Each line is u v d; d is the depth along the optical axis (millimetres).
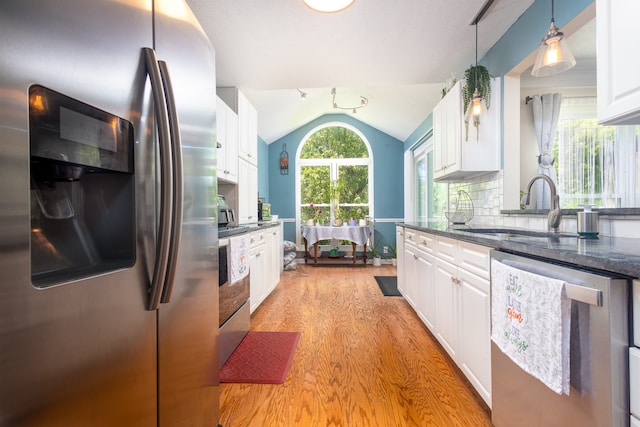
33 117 526
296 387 1688
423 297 2432
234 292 2152
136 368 760
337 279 4375
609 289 734
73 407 584
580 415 815
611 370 730
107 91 667
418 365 1909
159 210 827
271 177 5957
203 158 1170
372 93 4367
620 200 2404
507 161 2311
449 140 2631
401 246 3268
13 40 480
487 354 1369
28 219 501
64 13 566
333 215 5887
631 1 932
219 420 1357
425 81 3090
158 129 799
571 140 2648
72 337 583
